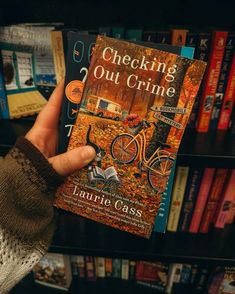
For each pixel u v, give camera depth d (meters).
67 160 0.51
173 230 0.86
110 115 0.51
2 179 0.48
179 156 0.64
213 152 0.65
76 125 0.52
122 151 0.53
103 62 0.49
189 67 0.47
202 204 0.82
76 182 0.55
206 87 0.69
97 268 1.02
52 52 0.70
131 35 0.66
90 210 0.57
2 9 0.82
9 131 0.75
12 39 0.70
